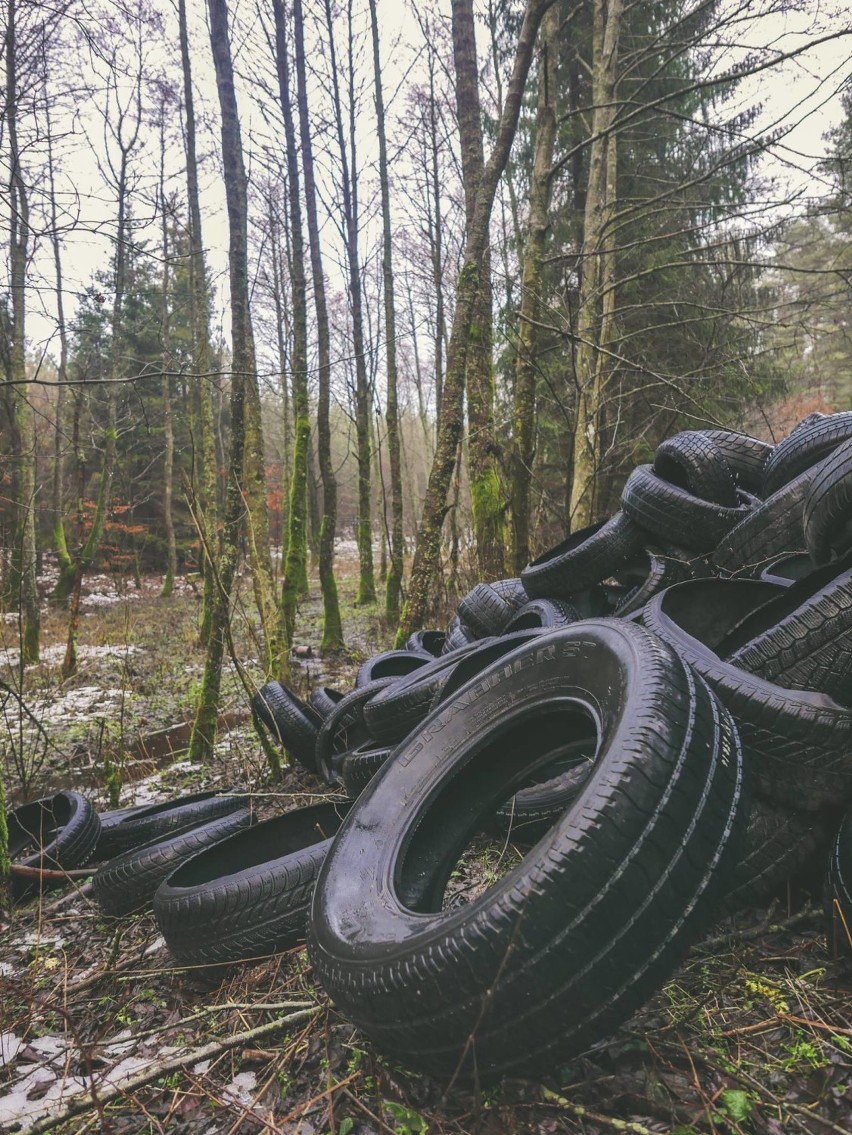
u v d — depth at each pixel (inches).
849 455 137.9
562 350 556.7
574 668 104.2
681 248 542.9
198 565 569.6
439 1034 77.9
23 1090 103.1
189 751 301.1
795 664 111.7
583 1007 73.6
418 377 955.3
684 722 82.1
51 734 354.3
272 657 292.8
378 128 642.8
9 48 239.5
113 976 133.3
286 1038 102.1
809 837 104.7
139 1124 91.7
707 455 204.8
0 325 278.7
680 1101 78.6
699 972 99.1
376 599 780.0
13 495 478.6
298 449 483.8
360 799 118.7
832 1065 81.2
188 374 204.8
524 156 653.3
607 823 74.8
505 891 75.9
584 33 579.5
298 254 501.0
